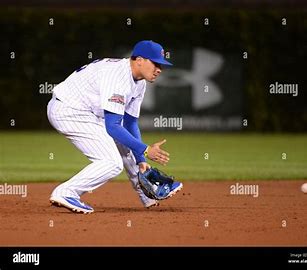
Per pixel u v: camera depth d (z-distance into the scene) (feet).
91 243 87.20
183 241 88.38
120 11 286.87
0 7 287.89
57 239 89.10
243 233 93.25
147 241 87.92
